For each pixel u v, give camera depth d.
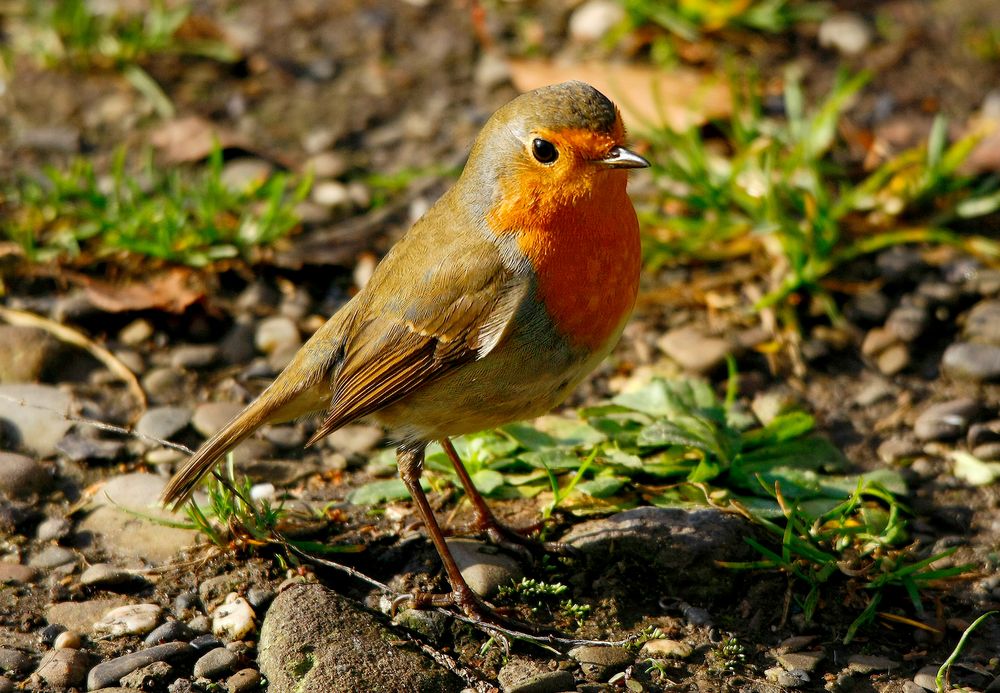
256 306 11.84
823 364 11.24
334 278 12.30
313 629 7.95
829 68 14.67
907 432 10.40
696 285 12.10
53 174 12.36
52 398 10.59
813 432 10.42
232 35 15.56
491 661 8.05
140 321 11.51
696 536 8.59
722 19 14.89
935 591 8.67
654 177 12.77
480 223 8.39
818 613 8.44
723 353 11.16
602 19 15.28
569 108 8.02
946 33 15.10
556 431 10.13
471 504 9.51
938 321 11.50
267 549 8.95
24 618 8.41
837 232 11.99
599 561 8.71
